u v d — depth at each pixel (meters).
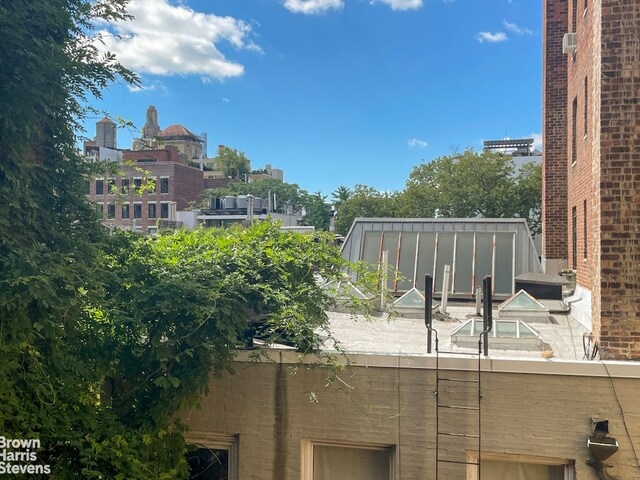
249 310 6.97
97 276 5.36
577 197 13.51
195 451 7.61
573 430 6.30
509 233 15.23
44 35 5.29
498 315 11.25
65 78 5.31
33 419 4.99
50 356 5.23
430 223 16.12
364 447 7.13
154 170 62.53
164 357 5.98
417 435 6.78
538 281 12.91
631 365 6.14
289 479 7.15
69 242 5.51
